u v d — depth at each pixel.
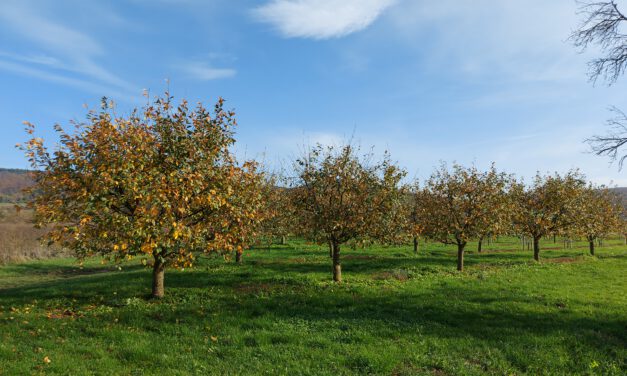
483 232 25.55
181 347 9.95
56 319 11.98
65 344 9.78
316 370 8.82
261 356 9.55
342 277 20.73
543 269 25.22
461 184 26.95
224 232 15.20
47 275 25.22
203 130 15.24
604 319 13.22
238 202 15.55
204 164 14.34
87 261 30.73
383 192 19.19
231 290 16.98
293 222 21.62
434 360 9.54
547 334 11.48
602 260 31.14
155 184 12.93
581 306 15.09
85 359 8.95
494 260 31.44
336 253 19.66
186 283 18.30
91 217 12.59
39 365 8.34
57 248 33.72
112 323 11.70
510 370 9.15
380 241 19.66
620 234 45.28
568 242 52.28
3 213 56.53
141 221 12.46
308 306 14.16
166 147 14.31
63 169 13.15
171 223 13.17
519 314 13.70
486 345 10.52
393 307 14.29
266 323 12.02
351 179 19.56
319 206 19.42
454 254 36.31
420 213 30.34
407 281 19.77
